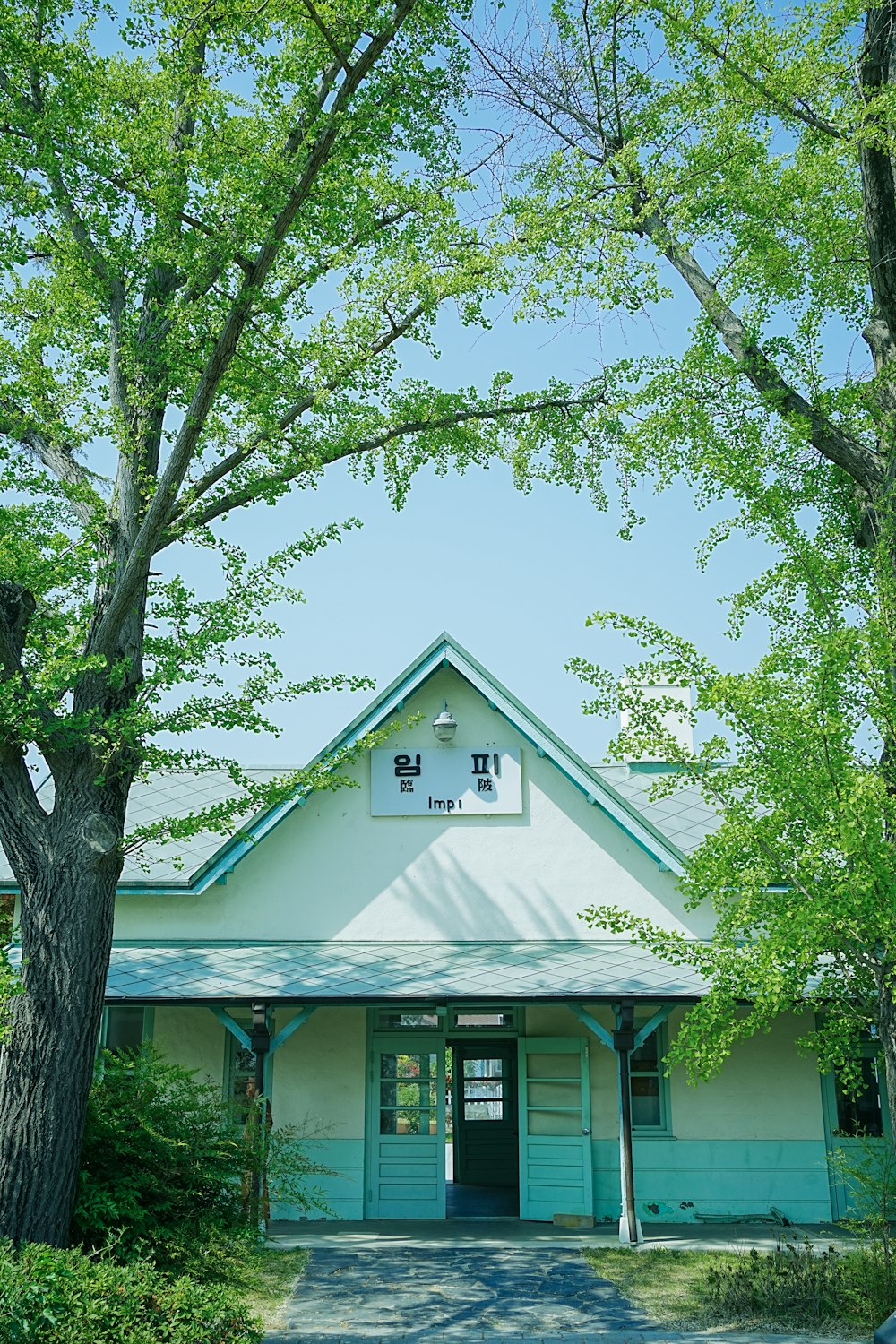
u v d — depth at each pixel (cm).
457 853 1916
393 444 1346
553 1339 1100
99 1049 1277
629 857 1902
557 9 1508
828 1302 1163
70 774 1118
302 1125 1681
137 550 1120
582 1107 1755
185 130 1257
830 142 1354
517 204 1220
